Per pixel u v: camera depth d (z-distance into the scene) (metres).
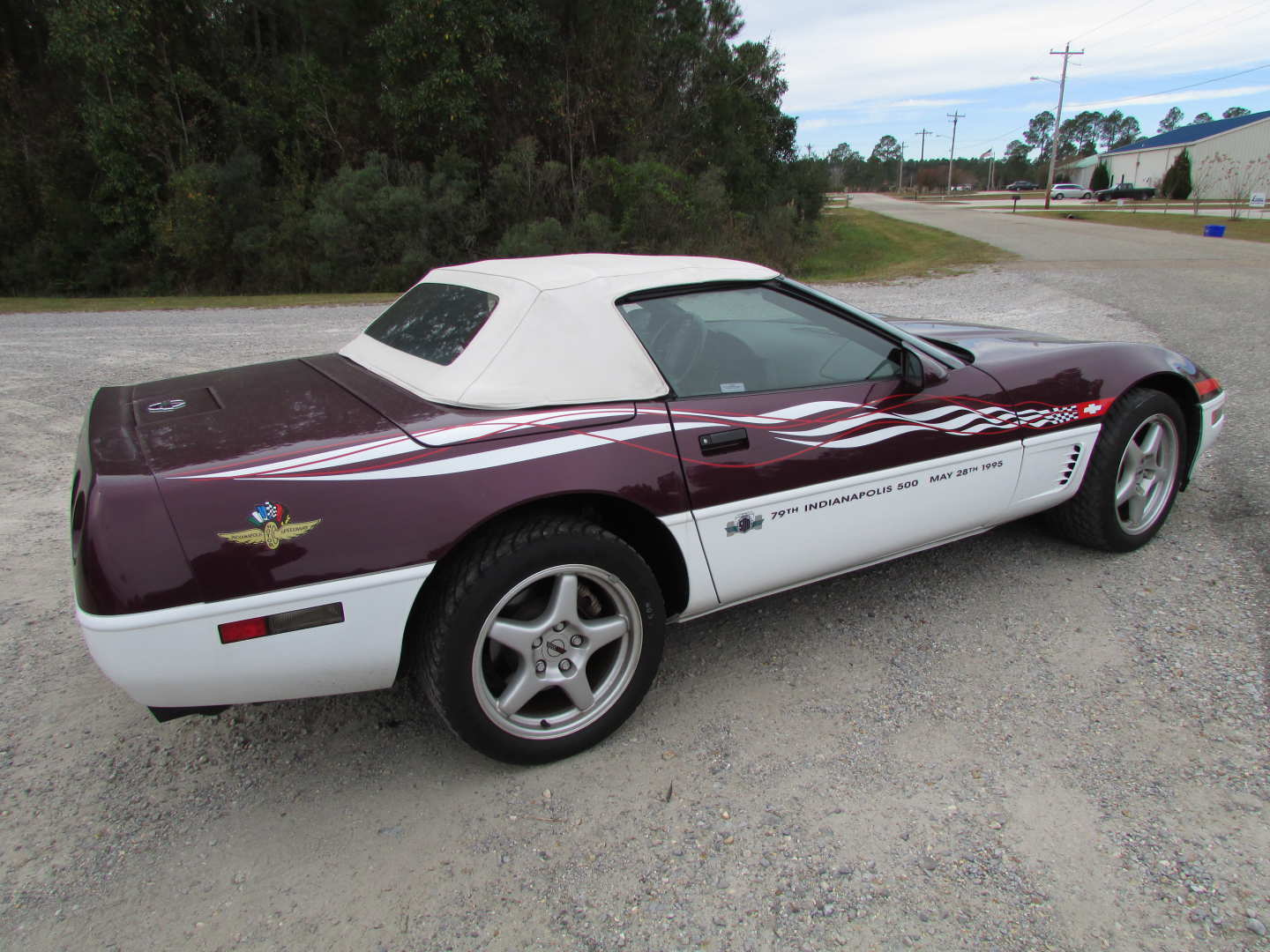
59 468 5.33
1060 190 77.56
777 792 2.28
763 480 2.57
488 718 2.27
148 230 25.77
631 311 2.54
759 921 1.86
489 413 2.28
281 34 28.31
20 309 16.75
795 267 25.56
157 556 1.88
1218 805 2.15
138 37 24.05
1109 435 3.37
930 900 1.90
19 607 3.45
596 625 2.41
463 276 2.94
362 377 2.69
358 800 2.32
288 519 1.99
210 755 2.53
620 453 2.34
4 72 26.28
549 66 25.67
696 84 29.84
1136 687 2.67
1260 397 6.07
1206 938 1.76
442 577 2.20
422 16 23.20
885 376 2.89
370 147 25.81
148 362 9.19
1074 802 2.18
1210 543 3.67
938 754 2.40
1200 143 68.12
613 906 1.92
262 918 1.91
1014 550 3.74
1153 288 13.88
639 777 2.38
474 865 2.06
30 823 2.23
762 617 3.27
